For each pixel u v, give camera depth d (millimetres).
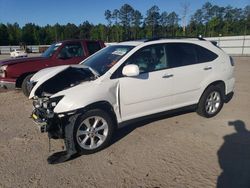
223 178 3713
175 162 4184
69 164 4207
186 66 5586
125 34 90000
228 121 6012
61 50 9312
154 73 5117
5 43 94500
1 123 6152
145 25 89125
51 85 4883
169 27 84375
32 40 101500
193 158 4301
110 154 4512
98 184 3658
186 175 3812
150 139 5070
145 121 6000
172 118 6199
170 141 4965
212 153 4461
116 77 4715
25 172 3988
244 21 77062
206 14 83812
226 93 6383
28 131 5629
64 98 4270
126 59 4867
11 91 9898
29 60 8852
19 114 6859
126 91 4793
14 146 4883
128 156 4422
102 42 10281
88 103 4332
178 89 5480
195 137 5129
